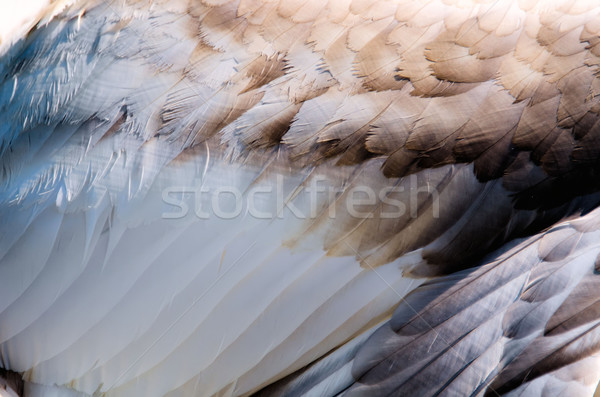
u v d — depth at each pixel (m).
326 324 1.44
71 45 1.46
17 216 1.44
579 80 1.44
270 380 1.45
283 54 1.44
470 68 1.44
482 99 1.44
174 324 1.44
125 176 1.43
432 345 1.43
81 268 1.44
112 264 1.43
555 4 1.45
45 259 1.44
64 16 1.46
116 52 1.45
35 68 1.46
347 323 1.44
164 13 1.45
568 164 1.44
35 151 1.44
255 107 1.43
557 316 1.43
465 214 1.44
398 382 1.43
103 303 1.44
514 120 1.44
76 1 1.47
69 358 1.45
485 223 1.44
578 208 1.45
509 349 1.43
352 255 1.43
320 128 1.43
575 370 1.41
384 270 1.44
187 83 1.44
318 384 1.44
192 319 1.44
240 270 1.43
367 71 1.43
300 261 1.43
